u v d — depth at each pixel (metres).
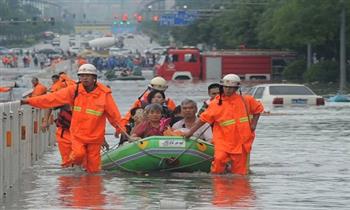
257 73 142.25
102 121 26.78
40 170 28.44
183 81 137.00
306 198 22.33
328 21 115.56
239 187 24.23
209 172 27.27
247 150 26.50
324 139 40.75
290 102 67.94
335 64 126.50
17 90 77.38
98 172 27.05
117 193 23.03
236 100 26.41
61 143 28.98
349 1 113.38
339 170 28.52
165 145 26.75
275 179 26.00
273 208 20.70
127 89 109.00
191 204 21.22
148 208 20.59
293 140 40.28
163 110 28.22
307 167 29.39
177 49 142.62
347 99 75.00
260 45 155.12
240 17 161.88
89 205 21.05
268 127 48.41
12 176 24.84
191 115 27.58
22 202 21.56
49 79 107.38
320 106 68.25
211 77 142.38
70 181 25.56
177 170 27.12
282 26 118.75
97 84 26.78
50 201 21.69
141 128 27.59
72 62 169.00
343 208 20.78
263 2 163.50
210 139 27.80
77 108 26.61
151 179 25.91
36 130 32.22
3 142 22.98
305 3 115.56
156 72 144.75
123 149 27.20
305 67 137.00
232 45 166.00
